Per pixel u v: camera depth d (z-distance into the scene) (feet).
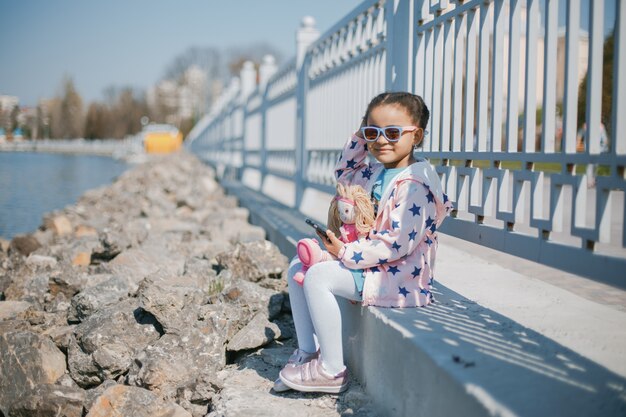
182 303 12.03
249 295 12.76
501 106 9.50
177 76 297.94
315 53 22.67
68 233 27.73
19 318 13.96
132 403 9.30
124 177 62.39
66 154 208.54
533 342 7.60
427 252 9.04
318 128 22.07
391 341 8.06
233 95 51.26
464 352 7.02
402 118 8.93
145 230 21.89
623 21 6.81
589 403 5.83
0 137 230.89
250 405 8.91
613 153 6.93
